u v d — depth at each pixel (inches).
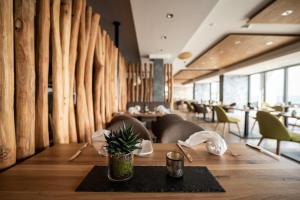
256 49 221.3
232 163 35.3
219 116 194.1
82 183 26.8
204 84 640.4
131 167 29.1
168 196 24.1
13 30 38.4
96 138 50.2
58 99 52.1
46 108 47.8
